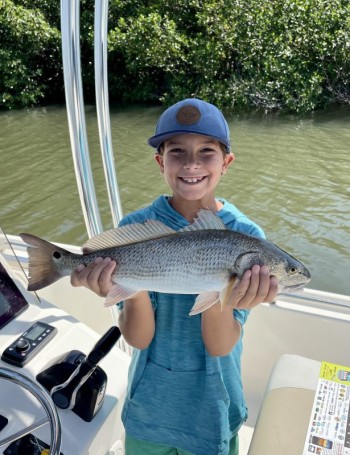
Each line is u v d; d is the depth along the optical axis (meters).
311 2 8.20
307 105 8.16
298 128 7.26
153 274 0.81
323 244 3.92
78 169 1.20
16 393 0.92
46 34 8.84
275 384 1.01
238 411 0.91
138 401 0.89
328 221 4.28
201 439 0.87
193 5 8.64
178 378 0.88
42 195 5.00
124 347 1.29
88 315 1.53
